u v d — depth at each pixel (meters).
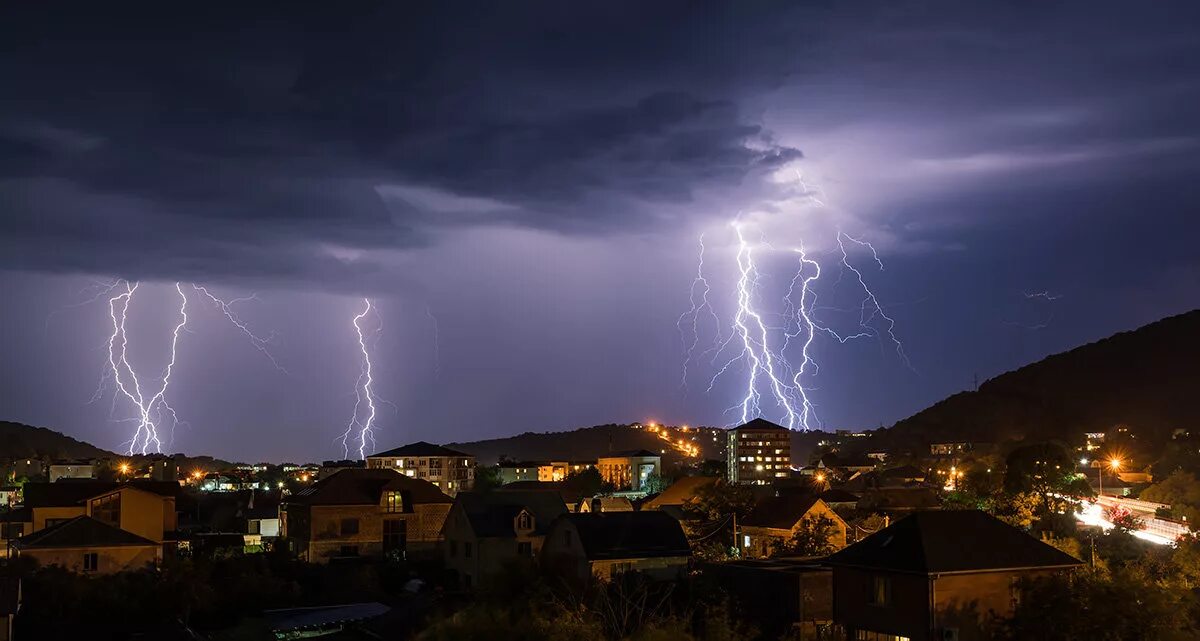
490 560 75.75
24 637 54.94
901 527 45.34
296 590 68.25
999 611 42.41
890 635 42.94
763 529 82.94
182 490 140.75
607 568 64.56
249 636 57.94
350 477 91.00
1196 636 40.34
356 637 57.03
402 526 88.56
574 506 110.00
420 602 61.50
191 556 76.69
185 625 59.66
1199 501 109.94
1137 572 44.25
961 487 112.19
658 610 45.81
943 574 41.31
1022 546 44.25
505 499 81.00
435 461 167.38
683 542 68.31
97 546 67.25
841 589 45.34
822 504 84.00
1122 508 102.25
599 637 40.25
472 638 42.94
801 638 45.59
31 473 173.38
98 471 163.50
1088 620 39.47
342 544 86.25
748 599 50.41
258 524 106.19
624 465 195.88
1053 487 89.69
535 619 41.56
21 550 66.06
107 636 56.94
